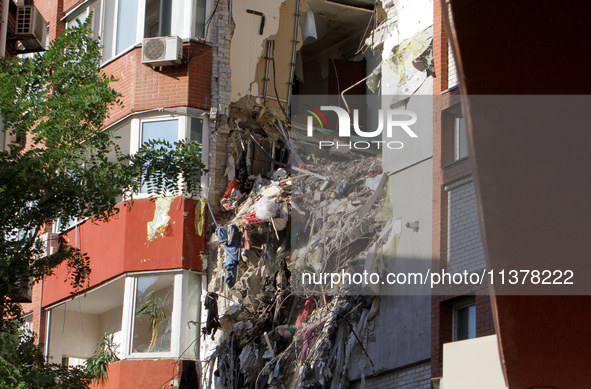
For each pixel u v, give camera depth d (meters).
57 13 35.94
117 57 32.53
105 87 21.34
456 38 8.12
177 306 28.62
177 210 29.50
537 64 8.16
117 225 30.39
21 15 29.25
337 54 37.66
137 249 29.61
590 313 9.61
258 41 33.22
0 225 20.09
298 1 34.28
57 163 20.62
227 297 27.53
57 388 20.59
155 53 30.88
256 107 32.47
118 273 29.83
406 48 26.70
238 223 27.53
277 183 29.12
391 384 22.00
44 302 33.31
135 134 31.20
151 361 28.08
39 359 20.81
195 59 31.50
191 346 28.39
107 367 28.88
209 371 27.05
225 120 31.17
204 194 30.08
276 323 25.80
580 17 7.84
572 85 8.28
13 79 21.06
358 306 23.69
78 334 33.59
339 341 23.55
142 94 31.45
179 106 30.92
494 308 9.77
